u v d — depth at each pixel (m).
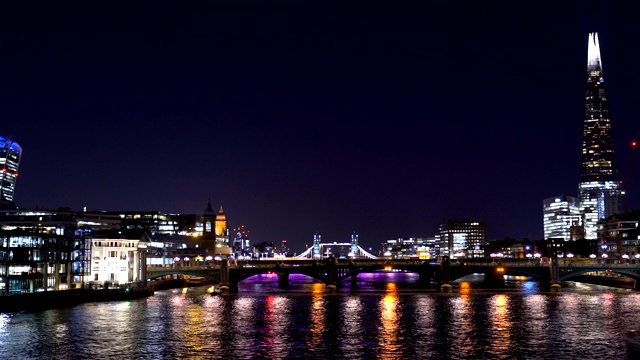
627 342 130.75
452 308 196.25
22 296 189.50
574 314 178.88
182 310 191.75
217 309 194.88
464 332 149.25
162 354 126.00
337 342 137.88
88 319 169.62
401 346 133.38
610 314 178.50
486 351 128.12
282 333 149.12
